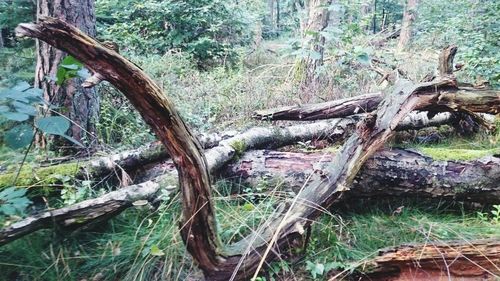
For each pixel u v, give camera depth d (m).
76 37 1.41
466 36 6.11
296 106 3.69
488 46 5.37
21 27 1.36
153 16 7.47
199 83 5.54
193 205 1.81
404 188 2.76
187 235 1.85
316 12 5.98
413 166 2.74
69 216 2.19
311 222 2.21
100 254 2.23
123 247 2.25
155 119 1.63
